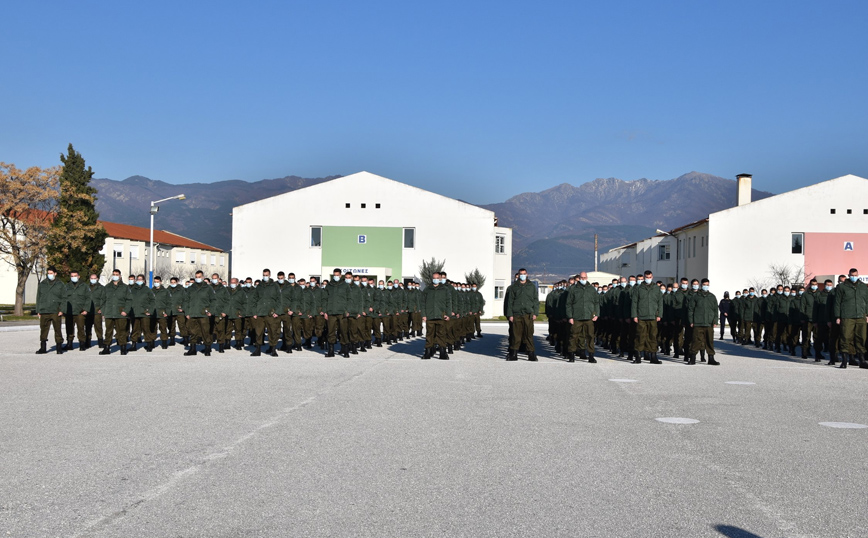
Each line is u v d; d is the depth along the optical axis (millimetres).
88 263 55031
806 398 11898
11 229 52219
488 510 5504
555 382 13953
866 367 18125
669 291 22250
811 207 55500
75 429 8547
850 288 18188
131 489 6008
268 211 57500
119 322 19766
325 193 57594
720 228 55719
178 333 29328
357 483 6242
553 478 6469
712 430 8844
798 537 4961
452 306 19344
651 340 19094
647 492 6043
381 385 13055
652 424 9234
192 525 5109
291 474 6523
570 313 19281
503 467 6848
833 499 5875
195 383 13148
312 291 22312
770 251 55531
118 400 10906
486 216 57750
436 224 57750
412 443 7879
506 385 13320
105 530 4988
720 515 5426
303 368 16203
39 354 19922
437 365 17391
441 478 6426
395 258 57594
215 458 7113
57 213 53188
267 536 4898
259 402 10797
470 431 8602
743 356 22250
